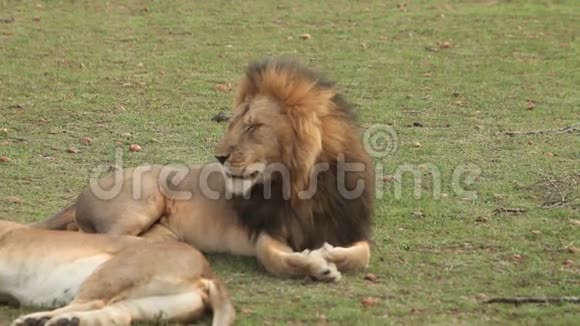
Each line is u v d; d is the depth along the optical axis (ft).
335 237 34.14
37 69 64.13
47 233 30.60
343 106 34.73
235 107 33.81
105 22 76.95
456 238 37.24
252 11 82.12
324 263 32.17
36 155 47.91
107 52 69.21
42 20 76.54
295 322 29.01
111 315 27.35
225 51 70.33
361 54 70.28
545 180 44.78
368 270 33.63
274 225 33.53
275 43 72.69
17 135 51.11
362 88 62.34
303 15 81.00
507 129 54.44
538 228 38.22
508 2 86.38
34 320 26.78
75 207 35.68
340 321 29.09
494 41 74.08
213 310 28.60
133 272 28.12
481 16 81.05
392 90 62.08
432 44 73.15
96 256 29.76
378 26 77.82
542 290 31.81
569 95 61.93
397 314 29.71
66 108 56.13
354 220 34.40
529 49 72.18
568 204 41.34
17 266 30.19
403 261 34.68
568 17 81.05
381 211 40.34
